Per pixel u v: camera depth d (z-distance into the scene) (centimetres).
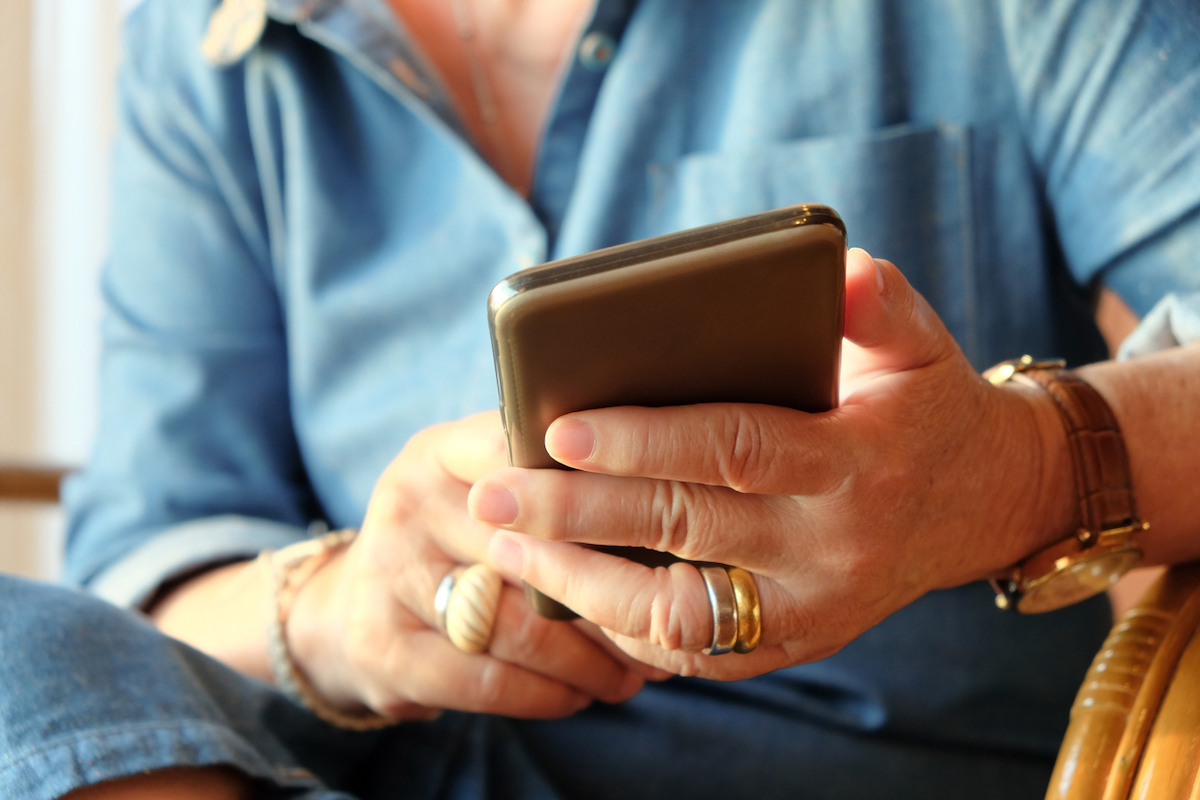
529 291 37
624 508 44
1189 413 56
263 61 92
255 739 56
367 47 86
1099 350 82
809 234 37
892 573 49
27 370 168
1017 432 52
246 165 96
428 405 87
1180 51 66
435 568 61
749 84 82
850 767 72
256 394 98
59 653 48
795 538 46
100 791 44
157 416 94
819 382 43
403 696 64
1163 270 69
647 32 83
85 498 93
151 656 52
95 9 161
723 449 41
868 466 44
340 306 90
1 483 108
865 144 78
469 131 90
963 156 78
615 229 85
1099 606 76
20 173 163
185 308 97
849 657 74
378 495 63
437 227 90
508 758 70
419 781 70
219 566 84
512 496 44
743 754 73
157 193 99
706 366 41
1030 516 54
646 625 48
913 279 79
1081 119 72
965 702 73
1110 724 47
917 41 80
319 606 69
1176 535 56
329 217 91
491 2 89
